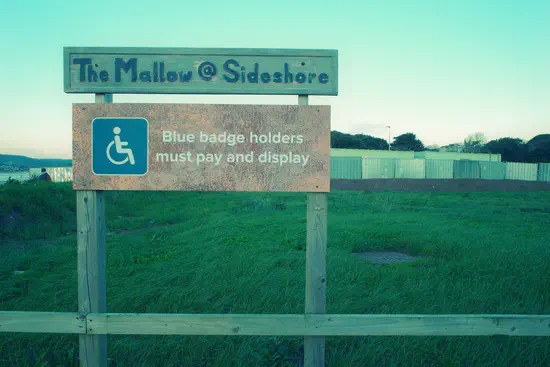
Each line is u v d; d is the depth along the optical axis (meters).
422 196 22.20
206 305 4.28
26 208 10.32
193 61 2.86
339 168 39.25
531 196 24.59
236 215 12.30
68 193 12.55
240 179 2.80
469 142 73.06
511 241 8.19
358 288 4.81
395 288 4.82
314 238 2.78
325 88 2.86
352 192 23.77
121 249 7.34
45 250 7.34
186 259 6.41
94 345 2.73
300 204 15.39
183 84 2.86
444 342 3.35
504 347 3.26
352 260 6.32
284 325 2.63
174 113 2.79
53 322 2.68
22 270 6.20
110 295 4.60
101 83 2.85
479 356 3.13
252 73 2.86
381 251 7.90
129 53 2.86
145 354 3.13
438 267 5.96
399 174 40.56
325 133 2.78
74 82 2.85
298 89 2.86
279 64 2.86
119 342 3.31
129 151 2.80
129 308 4.18
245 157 2.79
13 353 3.10
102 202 2.90
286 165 2.79
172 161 2.80
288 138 2.79
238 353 3.15
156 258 6.60
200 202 15.74
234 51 2.86
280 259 6.30
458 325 2.59
